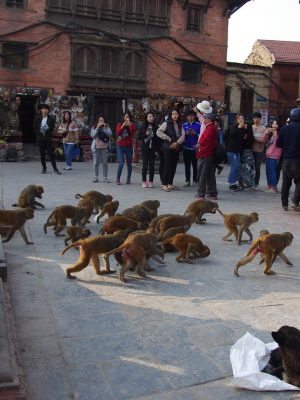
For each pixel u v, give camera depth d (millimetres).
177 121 13227
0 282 5211
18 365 3980
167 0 24609
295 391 3848
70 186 13586
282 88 29375
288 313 5391
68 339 4602
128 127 14016
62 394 3760
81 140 22875
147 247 6336
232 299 5727
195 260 7141
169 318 5137
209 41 25828
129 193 12664
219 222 9773
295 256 7609
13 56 22328
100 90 23953
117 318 5082
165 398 3758
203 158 11969
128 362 4246
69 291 5758
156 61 24922
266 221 10047
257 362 4059
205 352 4461
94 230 8523
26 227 8578
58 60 23109
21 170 17594
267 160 13992
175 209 10664
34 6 22359
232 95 28531
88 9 23344
